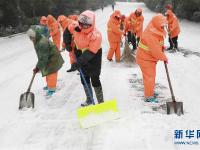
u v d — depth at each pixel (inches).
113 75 402.3
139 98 308.7
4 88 367.9
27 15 1417.3
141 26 561.3
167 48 613.9
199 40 794.2
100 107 255.9
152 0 2416.3
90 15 254.5
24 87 366.3
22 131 243.3
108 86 353.4
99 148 213.9
